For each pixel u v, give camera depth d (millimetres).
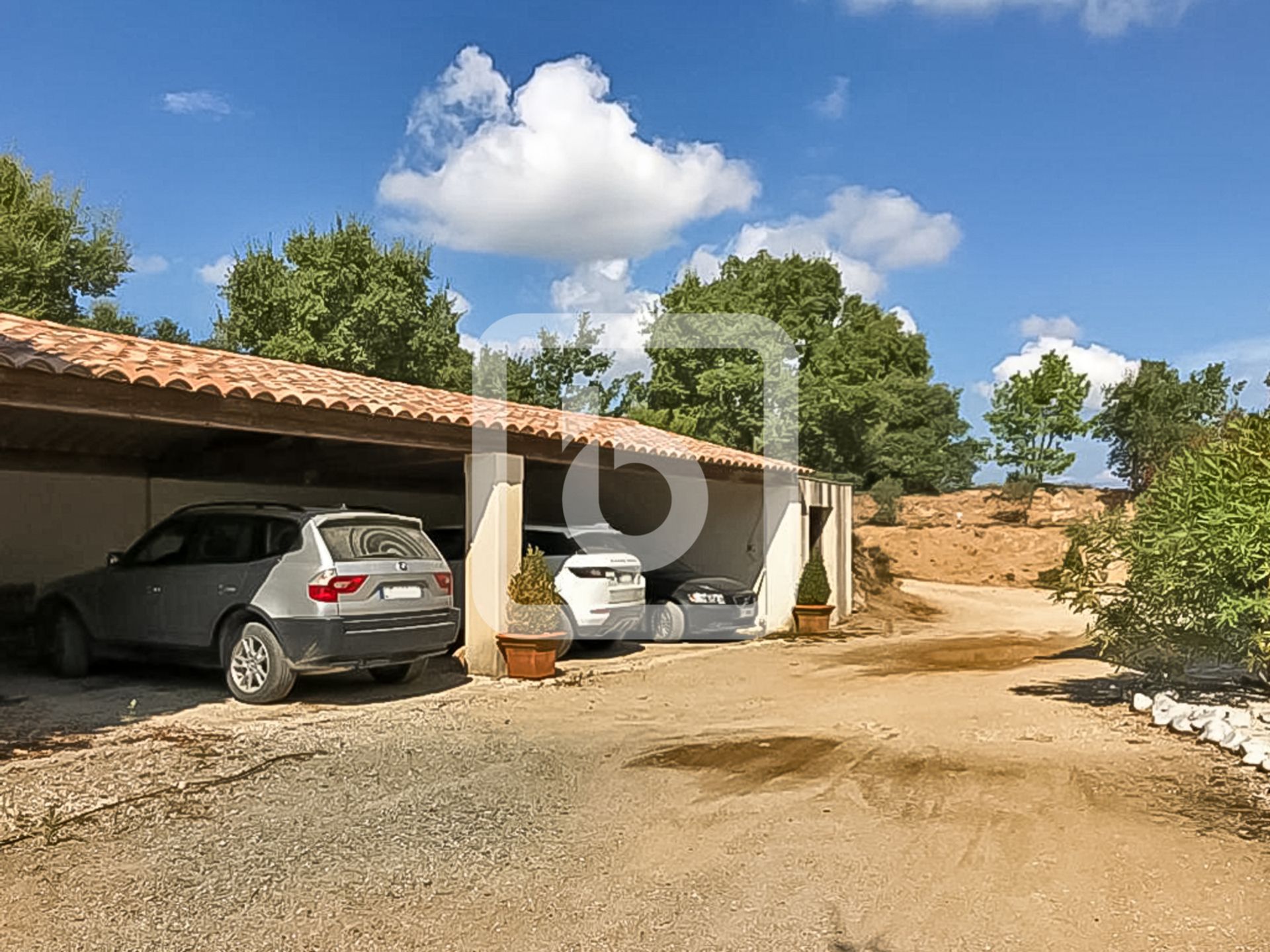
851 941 3594
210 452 12594
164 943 3523
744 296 24984
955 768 6266
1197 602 7855
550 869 4336
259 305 27609
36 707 7977
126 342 9047
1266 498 7262
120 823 4902
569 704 8641
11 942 3514
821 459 29484
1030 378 50344
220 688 9008
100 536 12039
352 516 8469
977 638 15164
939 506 38875
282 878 4184
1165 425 38219
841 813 5234
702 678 10461
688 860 4473
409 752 6586
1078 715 8125
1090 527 8750
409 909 3871
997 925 3742
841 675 10742
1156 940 3605
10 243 21438
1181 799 5500
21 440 11062
